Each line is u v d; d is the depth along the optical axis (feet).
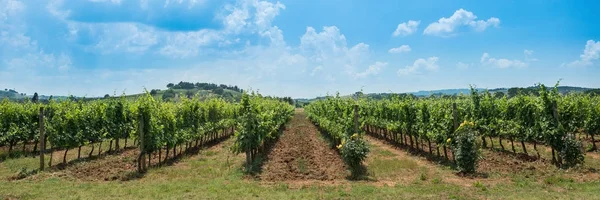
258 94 106.42
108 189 41.09
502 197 35.68
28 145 90.17
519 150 69.87
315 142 93.35
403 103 79.92
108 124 75.56
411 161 59.88
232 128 136.67
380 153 72.33
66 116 62.44
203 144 94.17
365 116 107.65
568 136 50.52
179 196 37.42
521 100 62.90
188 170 55.11
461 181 45.11
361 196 37.37
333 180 47.42
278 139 101.71
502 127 67.97
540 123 54.49
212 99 105.60
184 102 82.12
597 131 75.15
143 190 40.37
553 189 38.96
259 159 65.26
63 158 65.41
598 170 48.80
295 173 52.34
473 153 49.03
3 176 51.03
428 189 40.04
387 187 41.86
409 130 75.56
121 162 62.95
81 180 48.16
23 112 77.25
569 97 65.21
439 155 63.67
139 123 55.67
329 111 93.56
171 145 64.08
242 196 37.50
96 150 80.79
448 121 58.59
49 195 37.93
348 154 48.91
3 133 72.38
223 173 52.54
